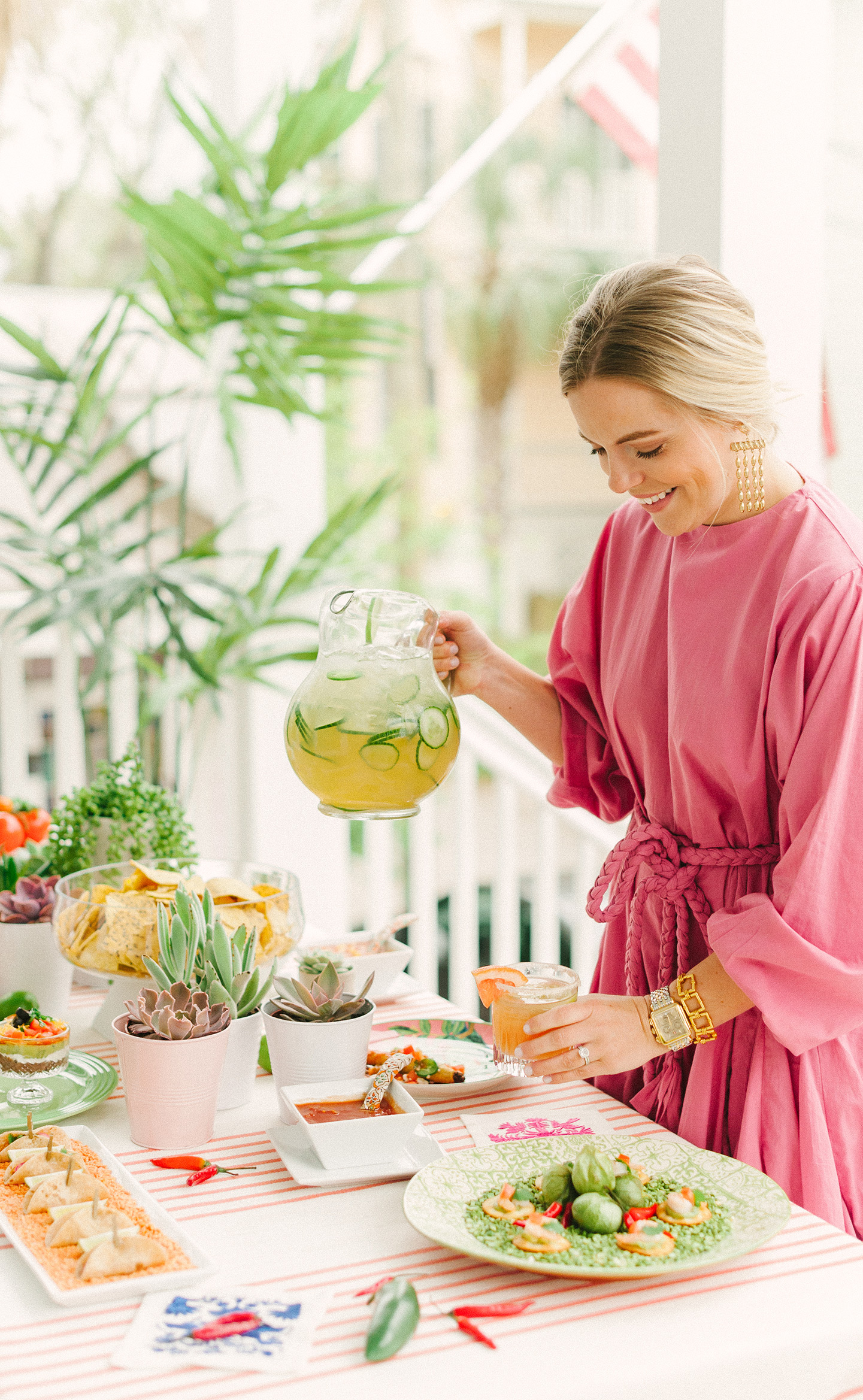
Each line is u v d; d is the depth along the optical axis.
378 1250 0.95
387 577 9.19
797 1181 1.21
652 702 1.37
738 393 1.19
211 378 2.67
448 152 10.16
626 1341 0.83
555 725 1.60
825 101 1.67
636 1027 1.17
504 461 10.85
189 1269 0.90
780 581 1.24
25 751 2.91
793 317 1.69
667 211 1.71
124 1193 1.01
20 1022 1.23
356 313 2.55
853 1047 1.25
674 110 1.67
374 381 10.54
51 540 2.61
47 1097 1.19
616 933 1.45
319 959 1.44
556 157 10.30
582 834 2.60
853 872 1.13
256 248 2.52
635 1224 0.93
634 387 1.18
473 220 10.28
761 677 1.23
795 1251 0.96
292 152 2.45
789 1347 0.83
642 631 1.40
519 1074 1.17
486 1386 0.78
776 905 1.15
